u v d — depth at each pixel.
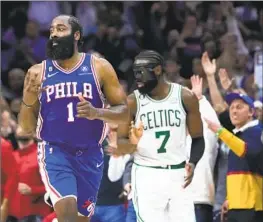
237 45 28.75
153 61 16.84
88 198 15.16
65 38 14.59
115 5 33.09
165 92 16.95
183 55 28.45
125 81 28.97
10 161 20.05
